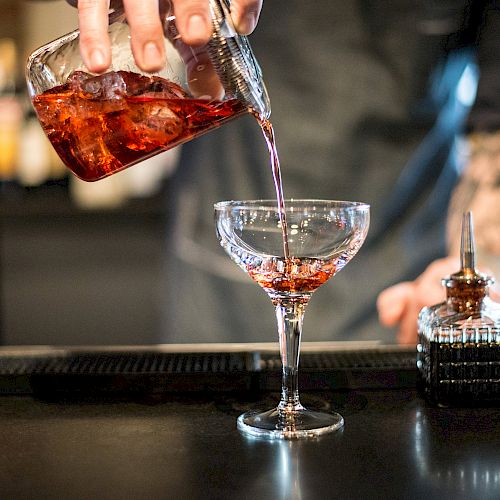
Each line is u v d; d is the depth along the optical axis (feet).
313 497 2.21
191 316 5.28
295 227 2.56
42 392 2.89
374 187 5.12
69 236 8.96
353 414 2.71
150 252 9.00
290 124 5.09
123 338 9.05
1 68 8.61
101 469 2.36
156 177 8.80
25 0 5.22
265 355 3.10
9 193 8.75
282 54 5.06
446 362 2.74
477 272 2.77
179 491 2.24
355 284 5.06
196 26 2.50
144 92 2.62
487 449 2.46
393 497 2.21
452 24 4.92
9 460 2.41
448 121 5.06
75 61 2.65
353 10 4.99
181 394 2.90
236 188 5.16
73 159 2.77
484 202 4.41
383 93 5.05
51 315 9.01
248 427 2.59
